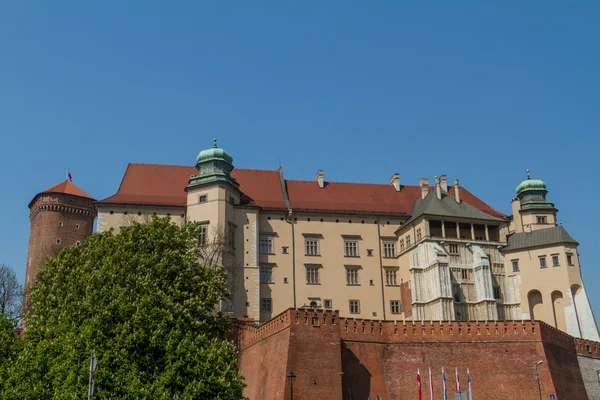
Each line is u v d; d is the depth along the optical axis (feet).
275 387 193.26
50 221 366.02
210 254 275.18
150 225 195.42
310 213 318.45
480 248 310.04
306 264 310.45
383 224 327.67
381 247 323.16
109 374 145.89
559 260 302.86
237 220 303.07
